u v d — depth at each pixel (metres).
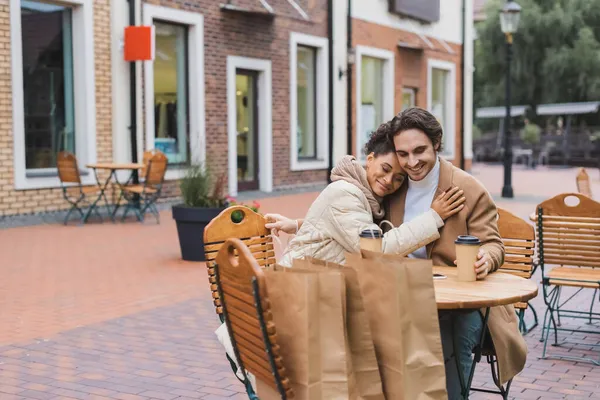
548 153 39.62
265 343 2.71
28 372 5.23
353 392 2.76
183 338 6.10
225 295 3.04
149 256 9.81
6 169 12.40
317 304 2.71
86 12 13.53
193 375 5.20
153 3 14.65
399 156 3.67
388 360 2.86
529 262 5.12
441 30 25.70
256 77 17.73
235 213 4.15
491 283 3.51
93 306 7.15
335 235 3.58
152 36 13.97
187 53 15.77
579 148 39.59
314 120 19.98
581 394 4.89
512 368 3.80
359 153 21.33
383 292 2.87
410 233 3.61
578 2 40.31
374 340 2.91
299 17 18.69
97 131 13.88
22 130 12.58
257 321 2.79
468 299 3.17
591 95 40.50
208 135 16.06
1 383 5.00
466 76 27.50
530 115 43.66
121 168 12.53
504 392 4.02
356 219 3.55
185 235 9.48
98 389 4.91
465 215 3.74
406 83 23.59
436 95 26.14
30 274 8.59
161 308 7.10
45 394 4.80
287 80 18.41
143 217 13.20
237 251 2.83
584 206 6.12
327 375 2.71
